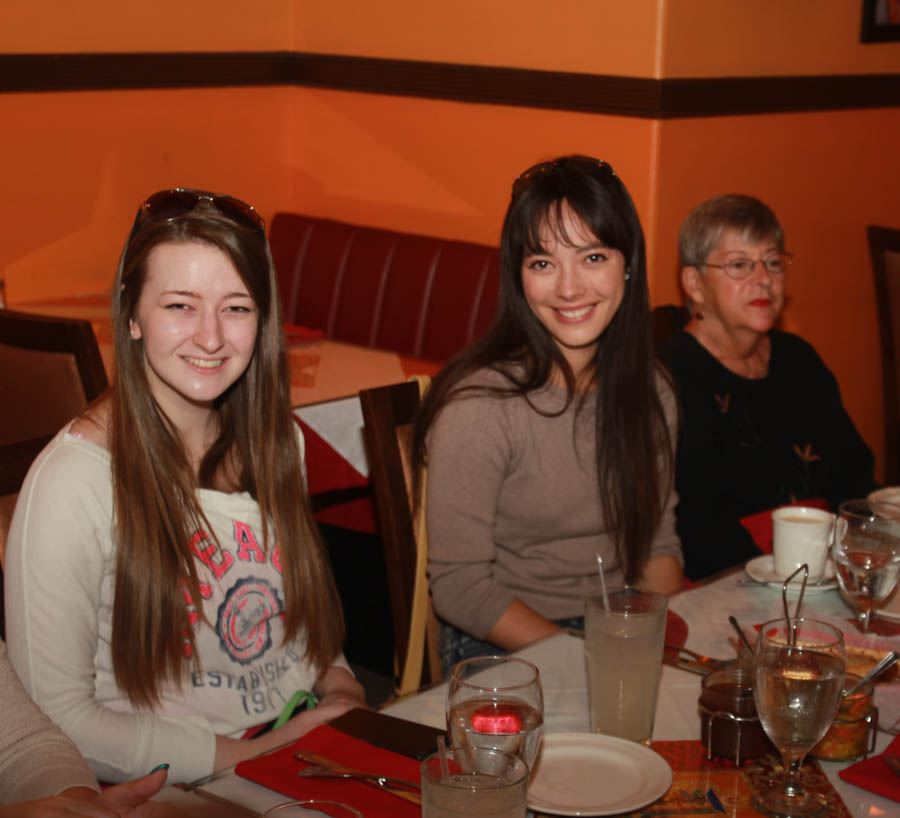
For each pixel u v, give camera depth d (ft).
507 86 11.57
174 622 4.49
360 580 11.12
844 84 12.04
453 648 6.09
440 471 5.84
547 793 3.34
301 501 4.95
